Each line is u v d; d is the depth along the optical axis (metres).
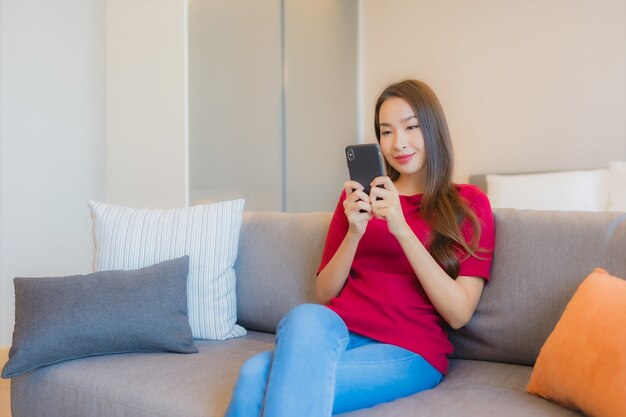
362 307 1.32
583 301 1.07
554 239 1.32
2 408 2.04
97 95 3.23
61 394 1.32
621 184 2.76
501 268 1.35
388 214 1.24
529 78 3.50
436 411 1.01
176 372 1.27
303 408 0.92
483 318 1.35
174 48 2.88
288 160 3.72
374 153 1.29
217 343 1.57
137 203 3.08
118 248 1.69
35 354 1.36
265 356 1.01
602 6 3.25
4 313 2.81
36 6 2.96
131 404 1.18
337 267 1.39
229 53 3.26
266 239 1.74
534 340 1.28
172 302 1.50
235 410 0.96
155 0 2.98
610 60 3.23
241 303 1.72
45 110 3.00
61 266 3.06
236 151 3.31
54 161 3.04
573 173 2.98
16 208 2.88
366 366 1.11
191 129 2.98
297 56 3.77
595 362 0.95
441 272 1.26
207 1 3.12
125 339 1.42
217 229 1.68
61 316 1.39
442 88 3.84
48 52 3.02
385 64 4.10
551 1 3.42
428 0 3.88
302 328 0.99
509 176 3.21
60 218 3.06
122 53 3.15
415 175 1.50
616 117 3.22
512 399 1.07
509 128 3.58
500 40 3.60
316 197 3.94
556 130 3.41
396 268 1.36
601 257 1.24
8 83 2.85
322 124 3.96
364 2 4.20
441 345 1.28
